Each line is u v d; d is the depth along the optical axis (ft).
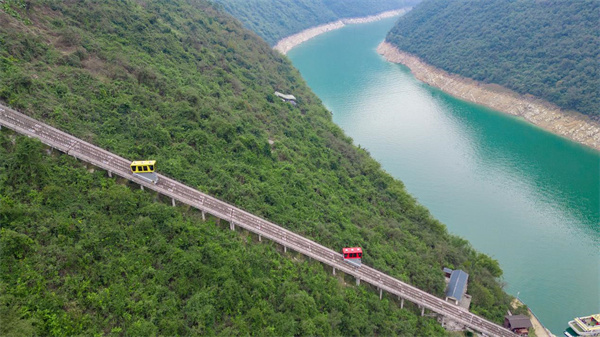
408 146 532.73
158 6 499.10
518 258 351.87
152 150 269.64
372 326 236.43
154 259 208.95
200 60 451.12
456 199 427.33
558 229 386.93
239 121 352.49
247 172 297.53
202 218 246.47
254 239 255.29
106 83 298.35
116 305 183.21
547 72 630.74
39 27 314.14
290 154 360.89
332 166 385.50
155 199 242.99
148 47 391.24
